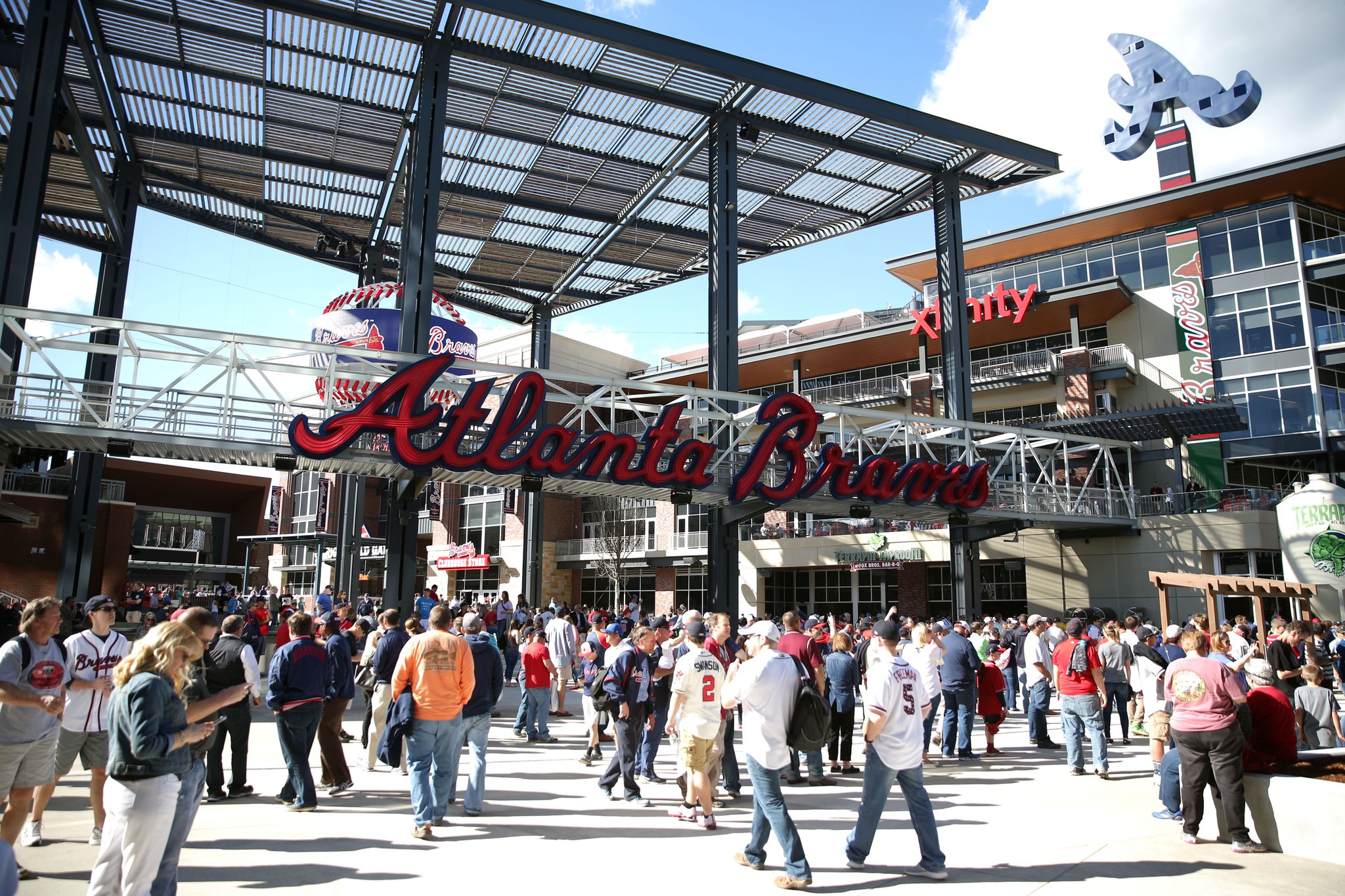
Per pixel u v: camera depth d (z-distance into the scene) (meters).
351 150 29.30
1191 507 34.81
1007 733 16.41
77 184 28.52
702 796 8.58
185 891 6.33
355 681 12.59
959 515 28.64
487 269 39.59
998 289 42.34
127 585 41.97
